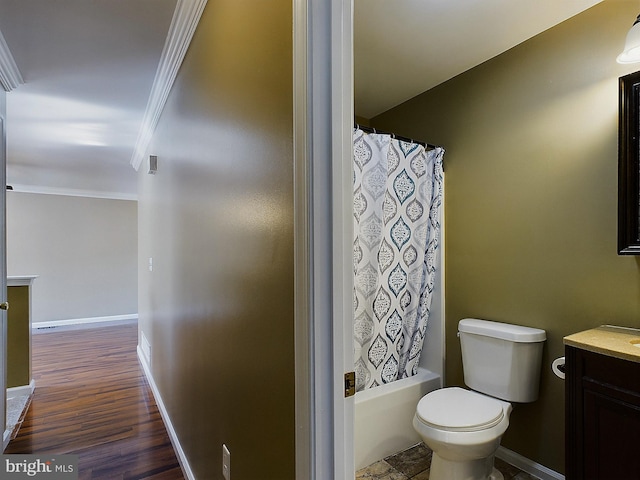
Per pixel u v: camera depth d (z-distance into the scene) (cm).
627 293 158
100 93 259
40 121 309
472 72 220
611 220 163
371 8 166
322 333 80
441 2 163
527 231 193
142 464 205
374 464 200
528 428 191
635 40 137
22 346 306
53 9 167
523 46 195
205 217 163
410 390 216
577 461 137
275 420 96
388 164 213
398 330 223
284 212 92
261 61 107
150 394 307
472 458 161
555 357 181
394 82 235
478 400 181
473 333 201
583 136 172
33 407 280
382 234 211
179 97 214
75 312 619
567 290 177
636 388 121
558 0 163
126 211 668
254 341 110
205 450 161
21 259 579
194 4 164
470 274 221
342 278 83
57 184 573
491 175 210
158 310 290
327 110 81
